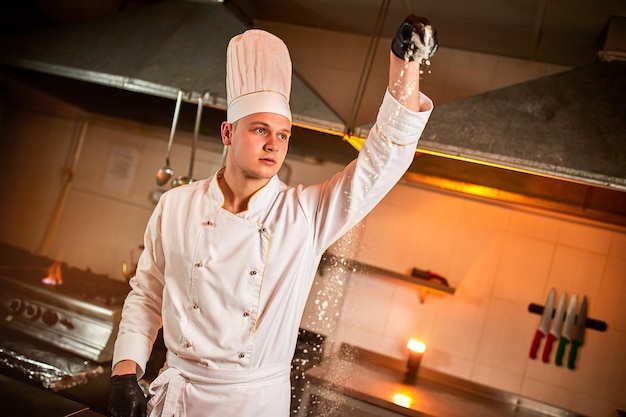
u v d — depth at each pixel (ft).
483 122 6.26
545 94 6.36
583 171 5.83
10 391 4.96
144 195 10.26
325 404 7.19
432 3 7.29
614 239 8.59
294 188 3.95
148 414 3.85
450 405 7.74
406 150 3.42
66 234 10.57
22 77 8.92
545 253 8.81
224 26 7.86
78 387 6.64
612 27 6.70
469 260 9.04
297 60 9.27
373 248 9.31
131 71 7.50
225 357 3.70
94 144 10.58
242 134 3.65
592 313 8.61
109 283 9.74
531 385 8.69
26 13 9.26
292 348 3.98
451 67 8.76
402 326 9.17
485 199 9.01
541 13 6.95
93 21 8.21
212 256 3.72
